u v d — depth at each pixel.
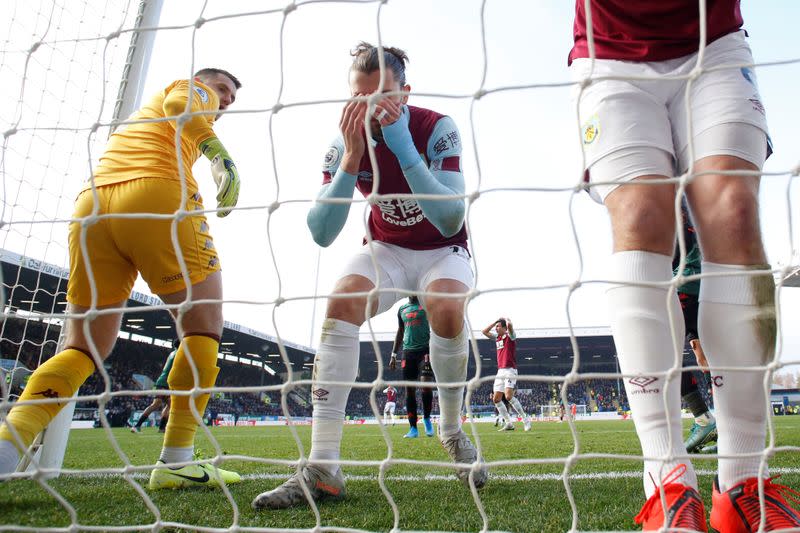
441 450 5.38
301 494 2.10
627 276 1.44
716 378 1.43
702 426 4.16
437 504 2.12
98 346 2.48
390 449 1.29
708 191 1.44
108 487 2.62
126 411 23.33
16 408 2.12
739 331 1.38
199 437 9.67
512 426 11.50
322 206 2.41
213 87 3.04
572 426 1.18
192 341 2.56
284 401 1.35
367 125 1.37
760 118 1.49
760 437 1.39
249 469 3.62
